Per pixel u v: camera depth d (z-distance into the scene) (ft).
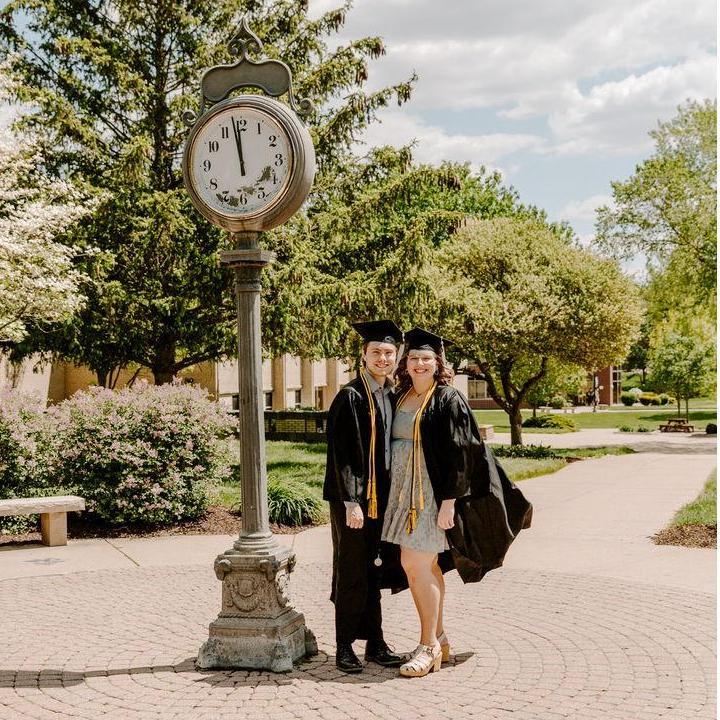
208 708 14.43
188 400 34.30
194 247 52.70
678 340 130.11
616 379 250.78
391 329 16.51
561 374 90.58
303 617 17.46
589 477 55.36
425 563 16.02
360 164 58.23
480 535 16.35
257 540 16.74
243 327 16.84
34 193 51.72
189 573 25.68
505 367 79.41
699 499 39.50
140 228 52.70
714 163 104.68
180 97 53.88
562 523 34.22
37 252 49.16
